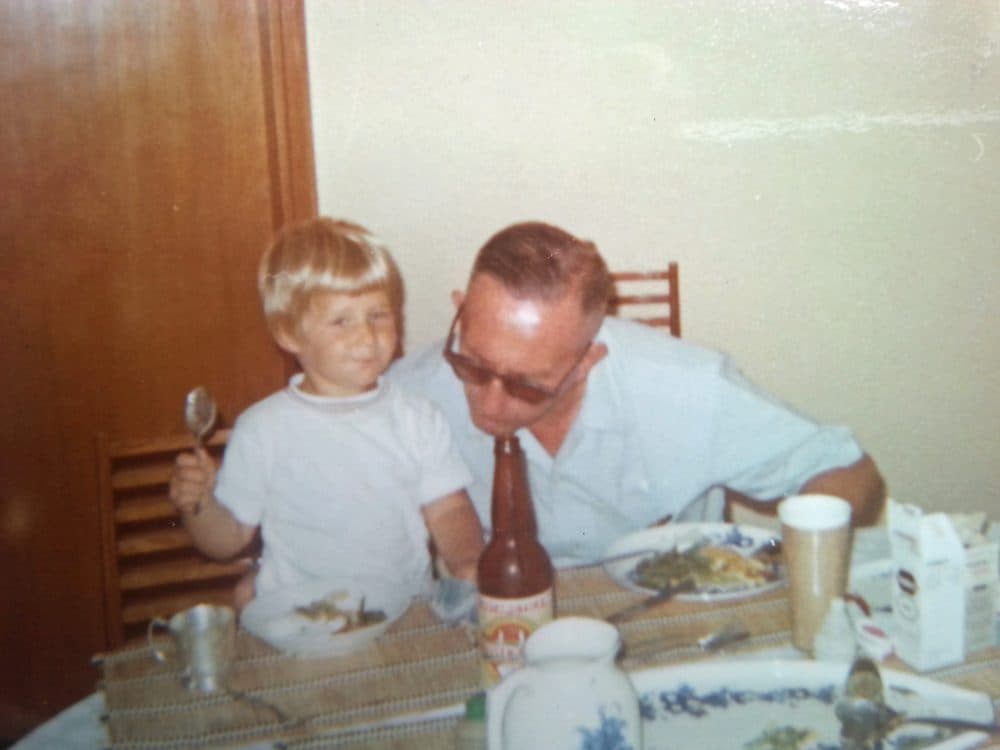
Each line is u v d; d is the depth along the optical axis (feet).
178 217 5.30
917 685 2.76
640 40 5.72
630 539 3.91
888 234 6.41
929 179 6.39
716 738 2.64
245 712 2.90
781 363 6.49
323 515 4.47
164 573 4.58
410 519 4.54
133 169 5.20
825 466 4.64
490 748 2.49
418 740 2.72
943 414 6.82
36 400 5.34
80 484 5.47
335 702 2.92
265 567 4.47
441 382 4.73
